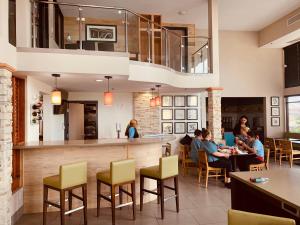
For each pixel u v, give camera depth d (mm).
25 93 5031
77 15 6047
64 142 4723
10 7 4750
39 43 5477
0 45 3703
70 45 5641
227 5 8109
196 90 8445
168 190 5637
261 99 10547
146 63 5988
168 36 7145
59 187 3668
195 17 9023
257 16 8930
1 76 3752
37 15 5406
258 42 10289
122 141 4875
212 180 6555
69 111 8867
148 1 7855
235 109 11766
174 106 9594
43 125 7027
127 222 3982
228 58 10070
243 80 10125
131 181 4125
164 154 8750
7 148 3801
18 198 4188
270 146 9047
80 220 4105
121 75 5008
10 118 3955
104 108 9117
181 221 3994
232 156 6016
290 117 10203
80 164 3887
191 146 6980
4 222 3648
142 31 6555
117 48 5992
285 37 9031
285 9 8383
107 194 4672
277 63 10359
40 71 4508
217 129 7668
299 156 9156
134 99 9094
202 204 4750
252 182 2637
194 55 7656
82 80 5758
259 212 2951
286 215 2500
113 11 6078
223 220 4016
